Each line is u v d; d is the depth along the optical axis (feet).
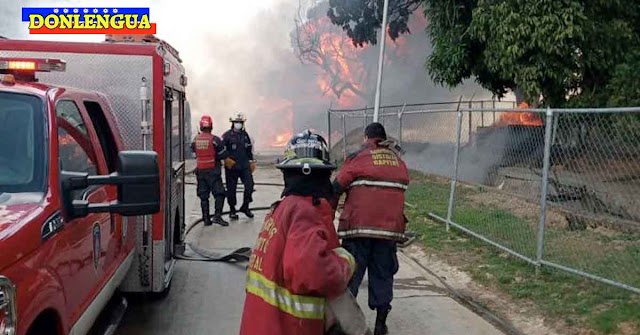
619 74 35.96
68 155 11.87
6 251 7.97
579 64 37.78
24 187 10.00
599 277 19.02
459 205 35.27
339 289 7.96
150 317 18.69
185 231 30.55
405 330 17.76
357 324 8.55
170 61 19.62
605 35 37.99
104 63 17.06
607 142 30.09
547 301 19.20
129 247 16.44
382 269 17.12
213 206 41.88
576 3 36.32
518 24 36.76
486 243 26.66
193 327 17.88
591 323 17.02
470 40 44.37
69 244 10.41
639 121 28.89
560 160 32.24
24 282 8.32
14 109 10.90
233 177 36.19
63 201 10.25
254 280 8.55
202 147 34.01
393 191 16.81
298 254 7.86
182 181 25.32
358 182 16.84
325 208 8.75
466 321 18.47
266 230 8.70
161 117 17.42
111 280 13.89
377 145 17.21
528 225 28.89
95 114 14.67
